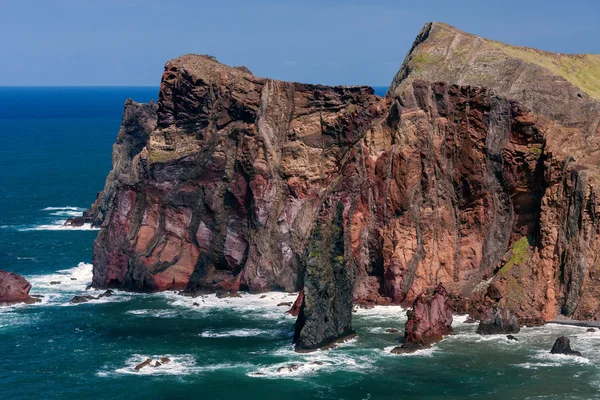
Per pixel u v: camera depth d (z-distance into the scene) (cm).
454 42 14912
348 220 13325
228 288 14075
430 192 13200
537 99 13562
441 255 13038
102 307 13112
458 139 13312
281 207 14200
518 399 9138
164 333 11712
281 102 14688
